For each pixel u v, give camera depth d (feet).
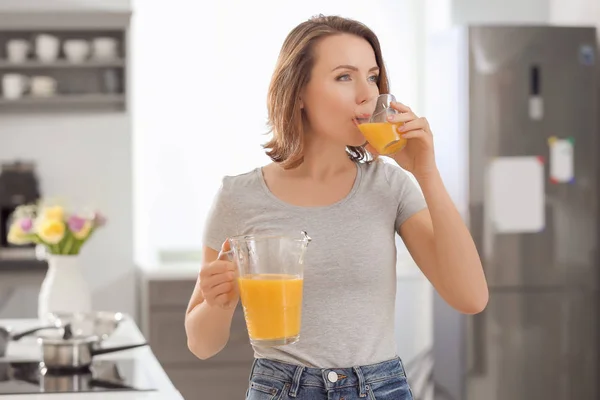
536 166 15.44
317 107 5.23
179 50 17.79
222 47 17.87
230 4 17.81
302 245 4.61
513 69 15.33
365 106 5.13
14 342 8.71
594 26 15.44
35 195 16.20
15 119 16.65
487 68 15.29
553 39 15.39
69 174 16.80
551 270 15.57
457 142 15.58
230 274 4.72
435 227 5.14
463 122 15.37
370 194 5.35
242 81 17.92
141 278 16.90
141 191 17.88
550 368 15.66
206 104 17.90
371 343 5.13
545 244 15.53
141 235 17.89
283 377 5.08
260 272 4.58
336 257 5.15
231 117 17.95
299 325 4.69
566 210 15.57
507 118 15.37
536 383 15.65
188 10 17.75
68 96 16.39
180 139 17.90
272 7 17.90
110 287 16.89
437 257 5.17
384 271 5.24
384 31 18.34
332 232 5.21
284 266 4.58
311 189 5.37
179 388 15.64
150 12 17.67
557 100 15.44
